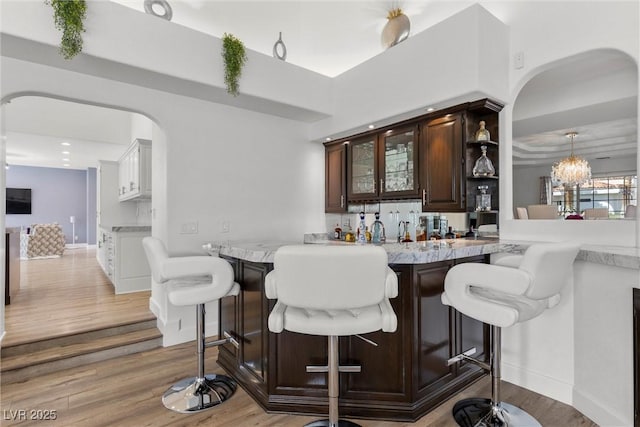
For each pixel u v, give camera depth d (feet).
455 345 7.42
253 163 12.16
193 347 10.25
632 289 5.84
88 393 7.55
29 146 20.43
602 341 6.37
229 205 11.53
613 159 23.97
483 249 7.32
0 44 7.36
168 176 10.30
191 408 6.86
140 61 8.49
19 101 16.52
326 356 6.75
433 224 12.17
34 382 8.05
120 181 21.08
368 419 6.54
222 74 9.88
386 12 11.65
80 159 25.79
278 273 4.91
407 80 10.07
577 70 10.99
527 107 13.29
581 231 7.87
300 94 11.73
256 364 7.32
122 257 14.61
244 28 11.99
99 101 9.16
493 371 6.32
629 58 7.41
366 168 12.76
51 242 26.73
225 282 6.97
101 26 7.93
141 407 6.98
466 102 9.29
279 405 6.80
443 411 6.79
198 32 9.46
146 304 12.70
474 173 9.70
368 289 4.83
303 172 13.69
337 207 13.74
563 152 22.43
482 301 5.75
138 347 9.89
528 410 6.82
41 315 11.26
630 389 5.89
